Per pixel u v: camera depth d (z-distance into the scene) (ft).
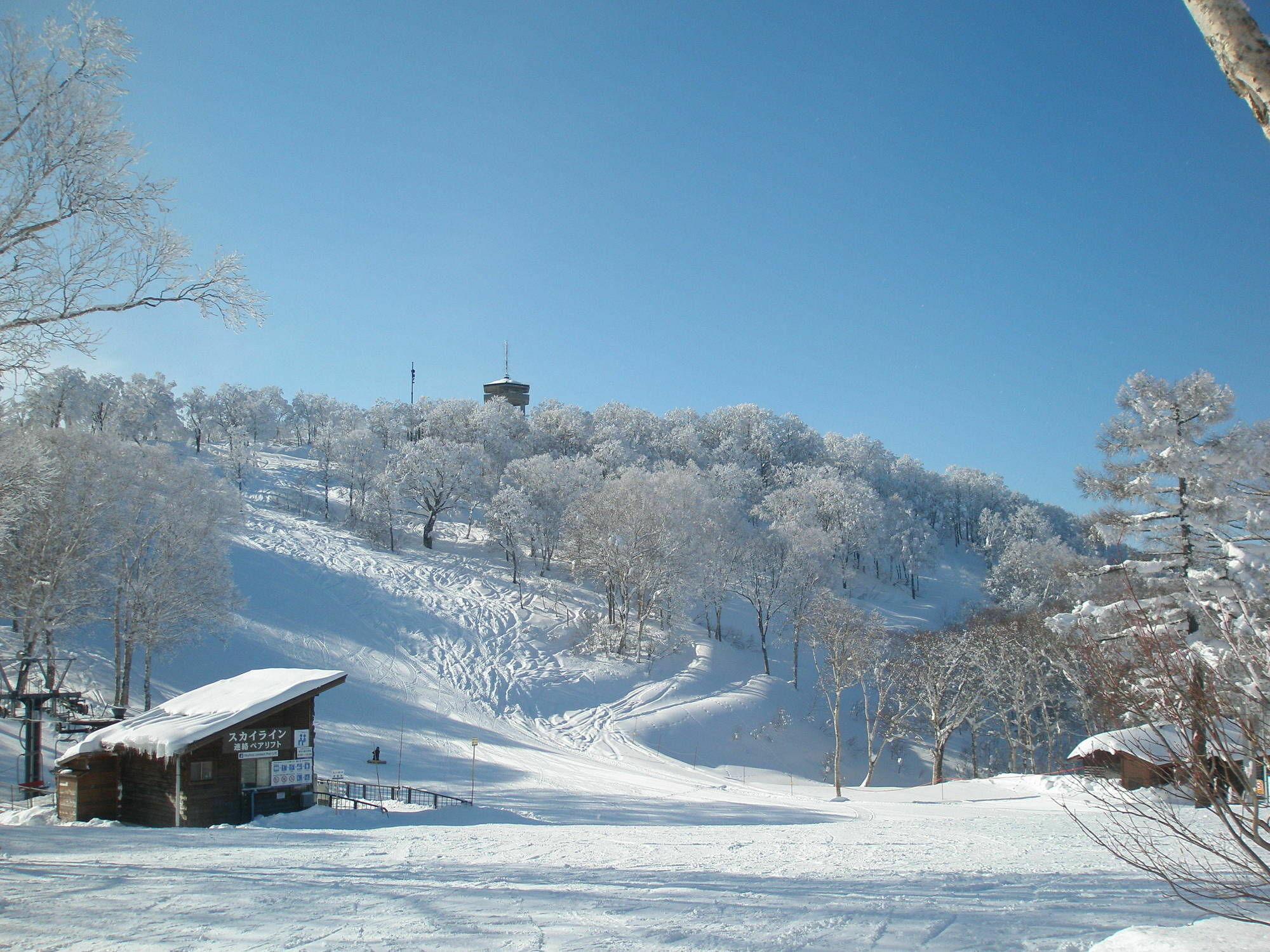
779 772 159.02
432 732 144.15
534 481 269.44
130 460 130.31
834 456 406.41
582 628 212.84
